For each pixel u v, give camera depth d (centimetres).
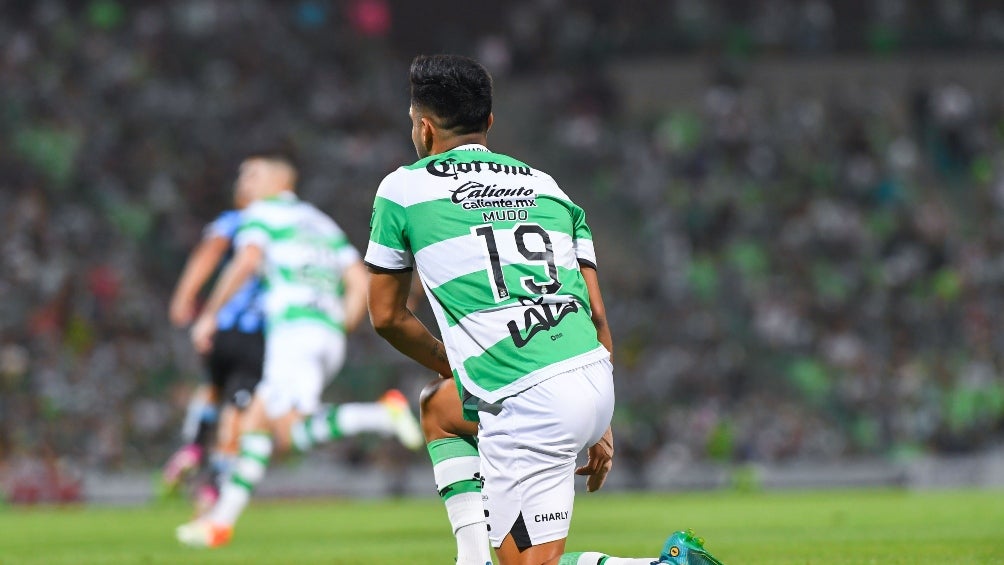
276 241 2762
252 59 9406
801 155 9894
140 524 3594
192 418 3106
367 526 3284
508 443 1195
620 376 7362
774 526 2938
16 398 5950
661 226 9012
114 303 6806
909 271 8744
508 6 11344
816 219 9125
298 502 5322
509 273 1228
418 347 1317
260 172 2817
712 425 6800
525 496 1189
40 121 7962
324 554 2162
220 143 8481
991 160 10269
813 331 7944
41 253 6950
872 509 3781
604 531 2769
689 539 1119
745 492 5984
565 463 1202
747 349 7731
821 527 2862
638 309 8006
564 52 10750
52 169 7631
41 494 5300
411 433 2798
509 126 10269
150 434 6019
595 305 1307
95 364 6306
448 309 1239
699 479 6156
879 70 10831
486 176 1280
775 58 10781
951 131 10381
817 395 7425
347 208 8394
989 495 5022
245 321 2977
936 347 7994
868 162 9900
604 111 10300
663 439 6731
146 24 9338
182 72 9062
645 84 10619
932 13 11625
